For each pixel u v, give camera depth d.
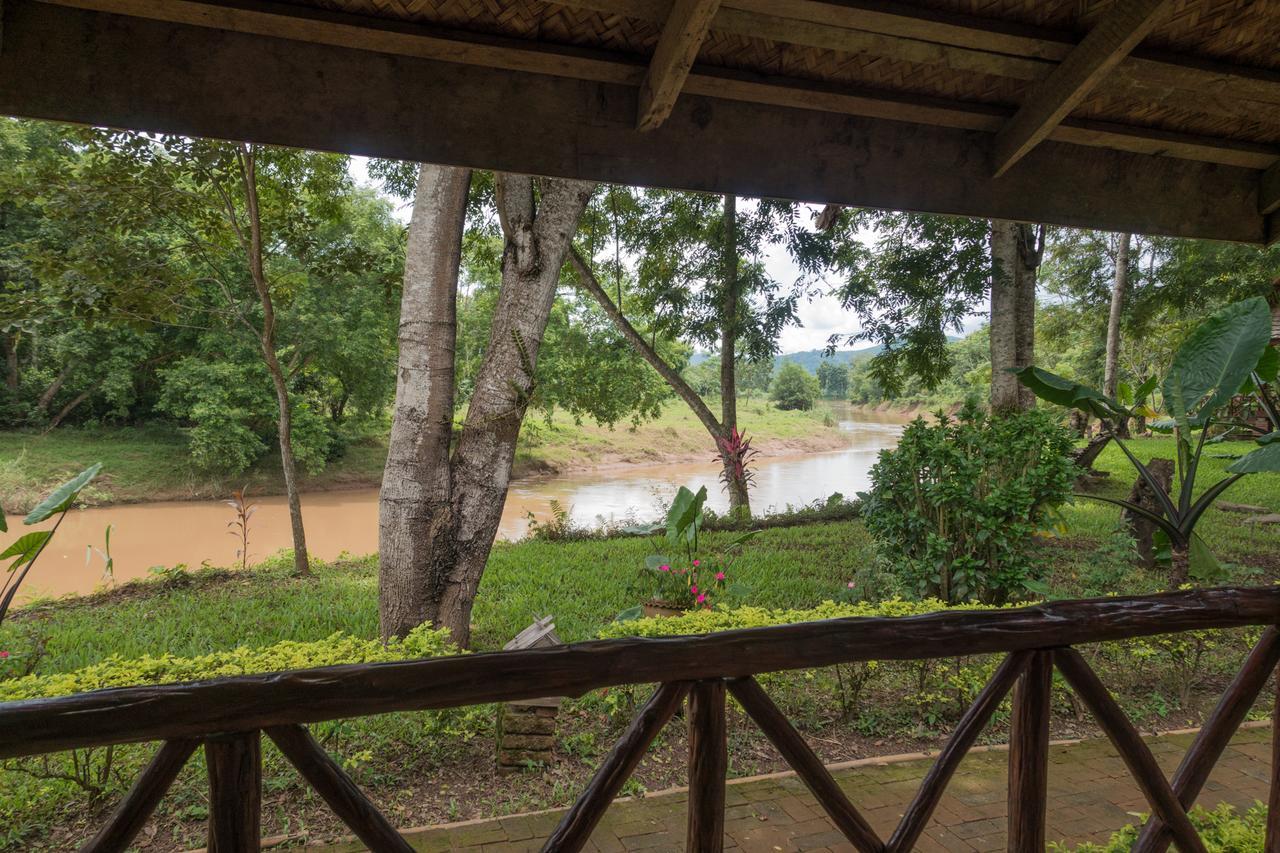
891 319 12.20
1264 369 5.20
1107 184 2.33
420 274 5.32
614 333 15.58
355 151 1.71
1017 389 10.96
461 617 5.43
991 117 2.10
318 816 3.01
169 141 7.47
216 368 19.34
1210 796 3.03
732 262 12.98
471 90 1.78
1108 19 1.73
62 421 22.47
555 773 3.40
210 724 1.12
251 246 8.55
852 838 1.46
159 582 8.41
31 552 4.06
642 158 1.91
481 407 5.54
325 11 1.61
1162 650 4.66
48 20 1.53
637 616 5.59
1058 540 8.99
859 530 10.16
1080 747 3.56
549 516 15.94
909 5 1.73
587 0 1.63
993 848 2.65
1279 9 1.82
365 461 24.27
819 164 2.05
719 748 1.40
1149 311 16.61
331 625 6.26
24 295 8.02
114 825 1.10
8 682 3.26
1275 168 2.42
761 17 1.71
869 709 4.07
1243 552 7.98
